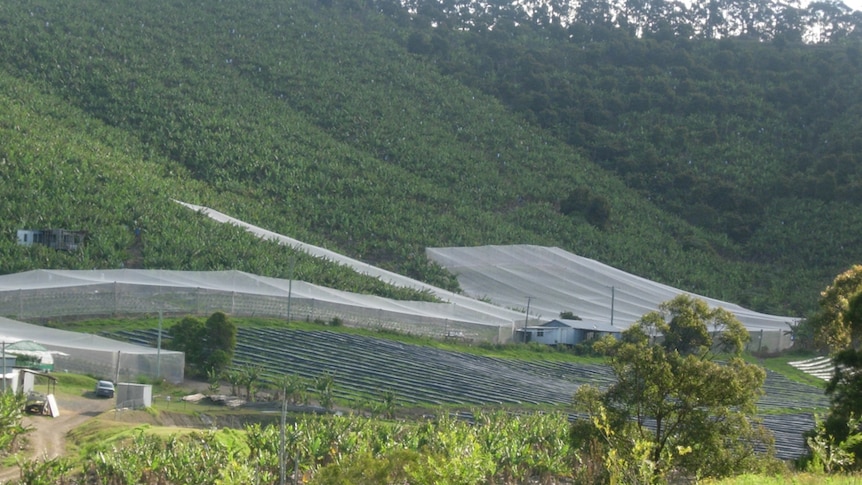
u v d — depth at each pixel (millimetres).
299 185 127062
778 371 81375
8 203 83000
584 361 76938
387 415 48750
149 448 33062
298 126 151875
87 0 183375
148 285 65625
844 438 32062
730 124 177750
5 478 31578
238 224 96250
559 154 167750
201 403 47688
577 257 112125
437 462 21875
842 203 148000
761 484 21844
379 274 91625
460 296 91250
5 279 65125
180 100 148250
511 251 111062
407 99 178125
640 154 170750
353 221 118000
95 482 32250
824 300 42656
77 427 39000
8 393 37281
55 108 130250
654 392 29875
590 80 197750
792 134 173125
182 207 95625
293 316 70250
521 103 188000
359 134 157500
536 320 86688
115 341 54844
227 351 54906
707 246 140875
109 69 152500
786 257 137875
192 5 198000
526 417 45062
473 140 167125
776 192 155875
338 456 35281
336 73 182000
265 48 186125
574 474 36500
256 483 27219
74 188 91375
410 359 65188
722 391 29422
